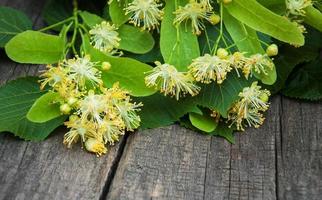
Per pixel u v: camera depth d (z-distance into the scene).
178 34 0.36
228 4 0.35
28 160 0.34
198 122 0.36
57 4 0.43
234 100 0.35
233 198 0.32
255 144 0.35
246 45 0.36
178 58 0.35
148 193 0.33
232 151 0.35
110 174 0.34
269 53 0.35
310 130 0.36
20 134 0.35
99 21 0.38
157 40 0.38
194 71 0.35
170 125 0.36
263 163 0.34
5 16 0.40
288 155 0.35
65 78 0.34
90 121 0.34
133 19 0.37
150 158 0.34
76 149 0.35
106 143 0.35
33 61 0.36
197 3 0.36
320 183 0.33
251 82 0.36
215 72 0.35
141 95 0.35
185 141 0.35
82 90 0.34
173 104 0.36
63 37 0.36
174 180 0.33
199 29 0.36
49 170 0.34
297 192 0.33
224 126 0.36
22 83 0.36
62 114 0.34
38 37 0.35
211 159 0.34
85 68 0.34
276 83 0.38
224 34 0.36
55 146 0.35
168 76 0.34
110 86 0.35
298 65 0.39
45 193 0.32
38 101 0.33
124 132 0.35
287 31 0.34
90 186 0.33
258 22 0.35
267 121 0.37
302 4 0.37
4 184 0.33
